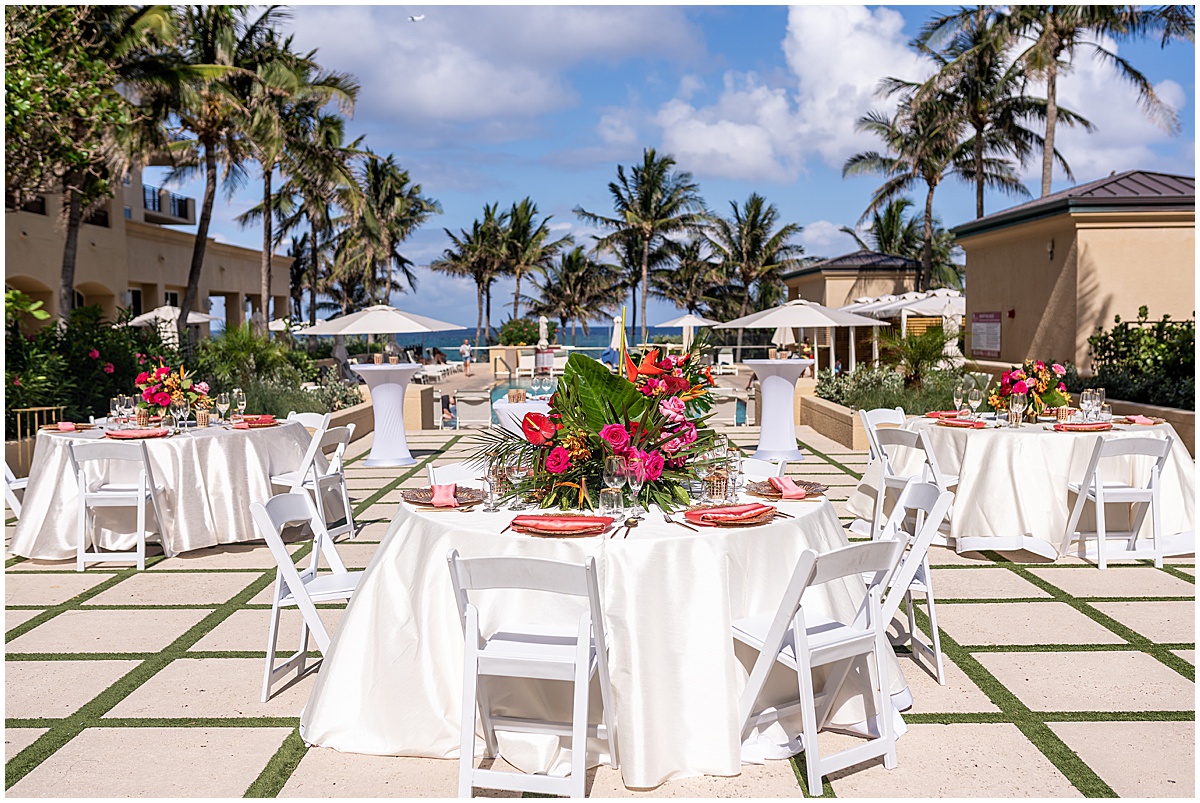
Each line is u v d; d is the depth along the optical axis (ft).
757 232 144.46
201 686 13.80
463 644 11.47
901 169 102.42
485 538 11.60
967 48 86.38
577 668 10.07
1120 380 38.99
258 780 10.89
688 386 13.55
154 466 21.35
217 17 60.70
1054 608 17.30
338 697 11.93
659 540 11.28
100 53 44.09
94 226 66.64
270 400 42.80
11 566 20.93
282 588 13.41
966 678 13.92
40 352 31.99
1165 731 12.04
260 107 63.31
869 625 11.62
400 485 31.83
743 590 11.59
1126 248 45.19
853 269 84.99
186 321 60.75
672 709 10.93
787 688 11.72
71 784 10.83
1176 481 21.62
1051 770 11.00
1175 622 16.39
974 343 58.65
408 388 49.83
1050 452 21.24
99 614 17.33
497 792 10.70
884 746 10.96
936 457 23.39
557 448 12.71
